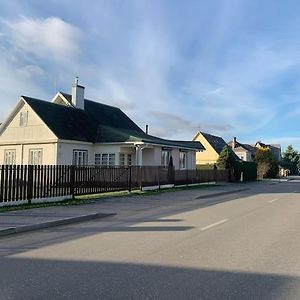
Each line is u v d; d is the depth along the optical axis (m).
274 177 67.19
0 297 5.32
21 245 8.85
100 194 21.27
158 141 32.78
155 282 6.01
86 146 30.72
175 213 14.85
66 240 9.42
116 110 39.97
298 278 6.31
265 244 8.96
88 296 5.36
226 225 11.82
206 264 7.13
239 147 87.50
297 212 15.31
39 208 15.01
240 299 5.30
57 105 32.06
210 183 39.16
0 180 14.96
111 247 8.58
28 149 29.86
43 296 5.36
